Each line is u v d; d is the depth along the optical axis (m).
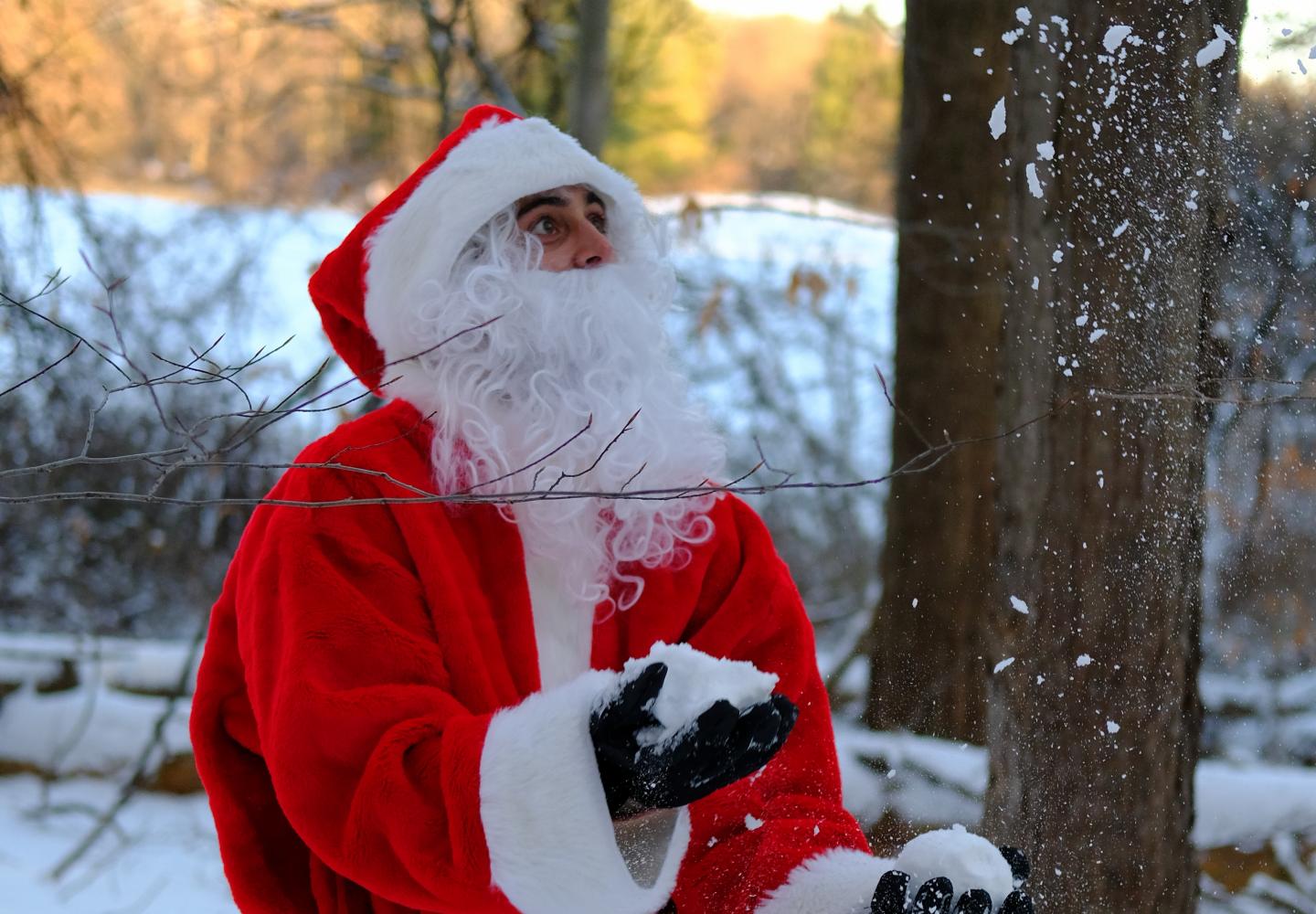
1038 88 2.03
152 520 6.58
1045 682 2.13
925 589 4.12
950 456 4.37
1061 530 2.11
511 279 1.60
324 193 8.46
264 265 7.50
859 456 7.07
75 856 4.50
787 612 1.67
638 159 12.66
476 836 1.24
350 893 1.52
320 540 1.47
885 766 3.24
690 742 1.19
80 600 6.61
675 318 6.94
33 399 6.23
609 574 1.60
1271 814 3.79
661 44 8.30
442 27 6.05
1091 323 2.03
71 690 5.30
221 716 1.60
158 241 7.16
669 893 1.33
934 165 4.48
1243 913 3.59
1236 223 2.08
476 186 1.62
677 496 1.43
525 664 1.51
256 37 8.34
